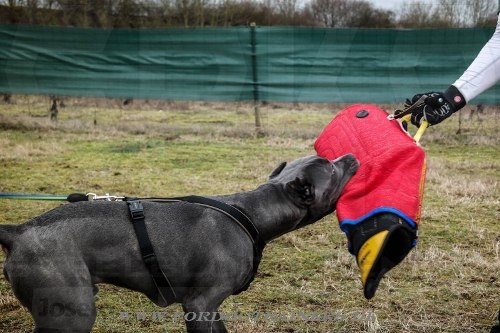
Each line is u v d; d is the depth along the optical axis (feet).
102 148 41.42
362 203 13.57
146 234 13.35
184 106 65.00
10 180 32.58
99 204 13.57
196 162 37.27
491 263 21.26
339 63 46.26
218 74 47.75
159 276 13.51
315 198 14.49
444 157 39.09
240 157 38.73
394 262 13.73
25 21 79.66
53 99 52.11
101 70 49.32
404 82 45.60
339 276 20.53
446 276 20.43
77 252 12.87
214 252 13.57
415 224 13.35
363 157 14.39
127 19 85.56
